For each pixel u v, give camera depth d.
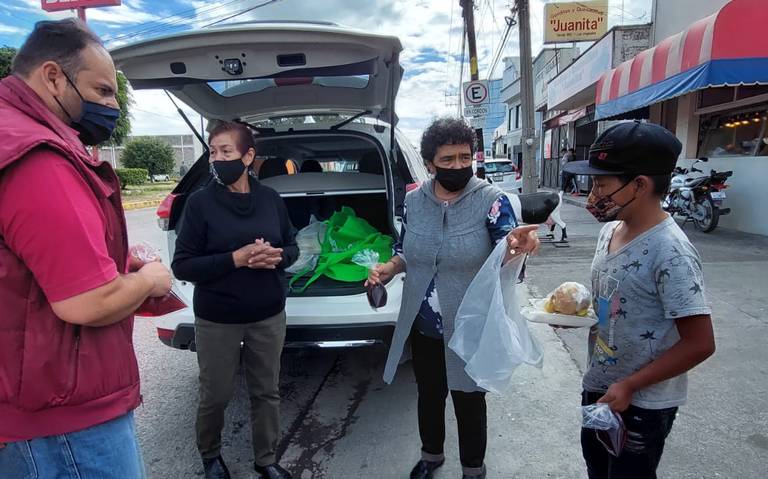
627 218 1.41
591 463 1.69
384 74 2.85
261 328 2.22
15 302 1.12
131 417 1.38
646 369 1.33
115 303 1.18
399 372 3.51
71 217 1.10
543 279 5.57
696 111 8.84
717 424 2.60
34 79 1.21
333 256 2.96
